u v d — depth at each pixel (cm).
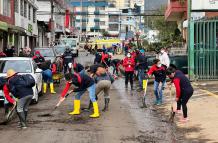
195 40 2245
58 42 6053
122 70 3034
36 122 1198
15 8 4178
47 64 1941
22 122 1112
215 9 2255
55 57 2800
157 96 1545
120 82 2508
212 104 1477
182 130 1096
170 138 1005
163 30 5756
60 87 2202
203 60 2242
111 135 1028
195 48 2245
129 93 1931
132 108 1470
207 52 2241
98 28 15675
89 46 7650
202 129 1101
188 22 2248
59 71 2678
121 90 2058
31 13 5341
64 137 1003
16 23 4206
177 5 3619
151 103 1591
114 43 7256
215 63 2244
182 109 1228
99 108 1464
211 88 1936
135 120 1239
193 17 2738
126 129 1104
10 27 3306
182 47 3369
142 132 1070
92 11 15688
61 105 1528
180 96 1198
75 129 1099
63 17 9744
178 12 3750
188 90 1188
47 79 1941
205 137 1013
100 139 983
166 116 1305
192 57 2239
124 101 1650
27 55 2811
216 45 2236
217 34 2234
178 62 2514
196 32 2239
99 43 7250
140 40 5869
